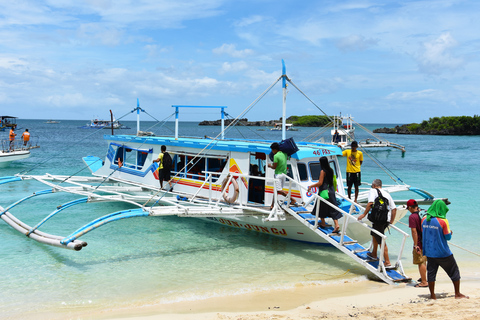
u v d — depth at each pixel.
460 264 10.16
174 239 12.08
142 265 9.79
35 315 7.02
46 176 17.31
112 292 8.10
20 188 20.95
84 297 7.84
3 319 6.85
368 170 32.84
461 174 29.91
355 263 10.03
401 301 7.23
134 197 13.57
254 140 14.99
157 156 15.34
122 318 6.81
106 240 11.92
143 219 14.49
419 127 134.38
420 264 8.19
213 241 11.91
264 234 12.41
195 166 13.87
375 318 6.12
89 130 125.06
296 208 10.73
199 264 9.90
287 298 7.73
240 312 7.02
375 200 8.73
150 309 7.25
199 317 6.71
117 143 17.72
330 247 11.31
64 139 71.06
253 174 12.23
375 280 8.80
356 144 11.37
